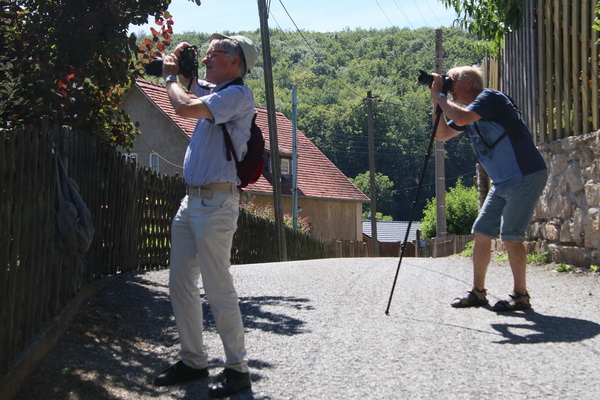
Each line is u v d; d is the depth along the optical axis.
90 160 6.87
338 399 3.83
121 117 8.38
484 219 6.07
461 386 4.00
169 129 30.98
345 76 88.12
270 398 3.87
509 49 9.73
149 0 6.89
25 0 7.08
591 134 7.57
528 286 7.02
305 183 37.00
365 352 4.71
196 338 4.17
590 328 5.19
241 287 7.58
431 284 7.27
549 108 8.55
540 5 8.73
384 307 6.15
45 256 4.80
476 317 5.69
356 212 40.19
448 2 10.17
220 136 3.99
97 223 7.27
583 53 7.77
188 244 4.08
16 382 3.92
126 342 5.10
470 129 6.16
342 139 72.44
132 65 7.34
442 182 21.67
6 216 3.87
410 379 4.14
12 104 6.75
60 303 5.42
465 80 6.12
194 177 4.00
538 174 5.86
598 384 3.98
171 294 4.15
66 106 6.91
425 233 38.69
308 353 4.71
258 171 4.11
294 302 6.52
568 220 8.04
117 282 7.59
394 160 72.12
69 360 4.57
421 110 73.06
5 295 3.83
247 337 5.17
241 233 16.72
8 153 3.96
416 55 86.94
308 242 23.92
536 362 4.41
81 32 6.54
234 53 4.08
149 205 10.02
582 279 7.21
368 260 10.09
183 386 4.13
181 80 4.43
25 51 6.76
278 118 40.84
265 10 20.00
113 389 4.07
